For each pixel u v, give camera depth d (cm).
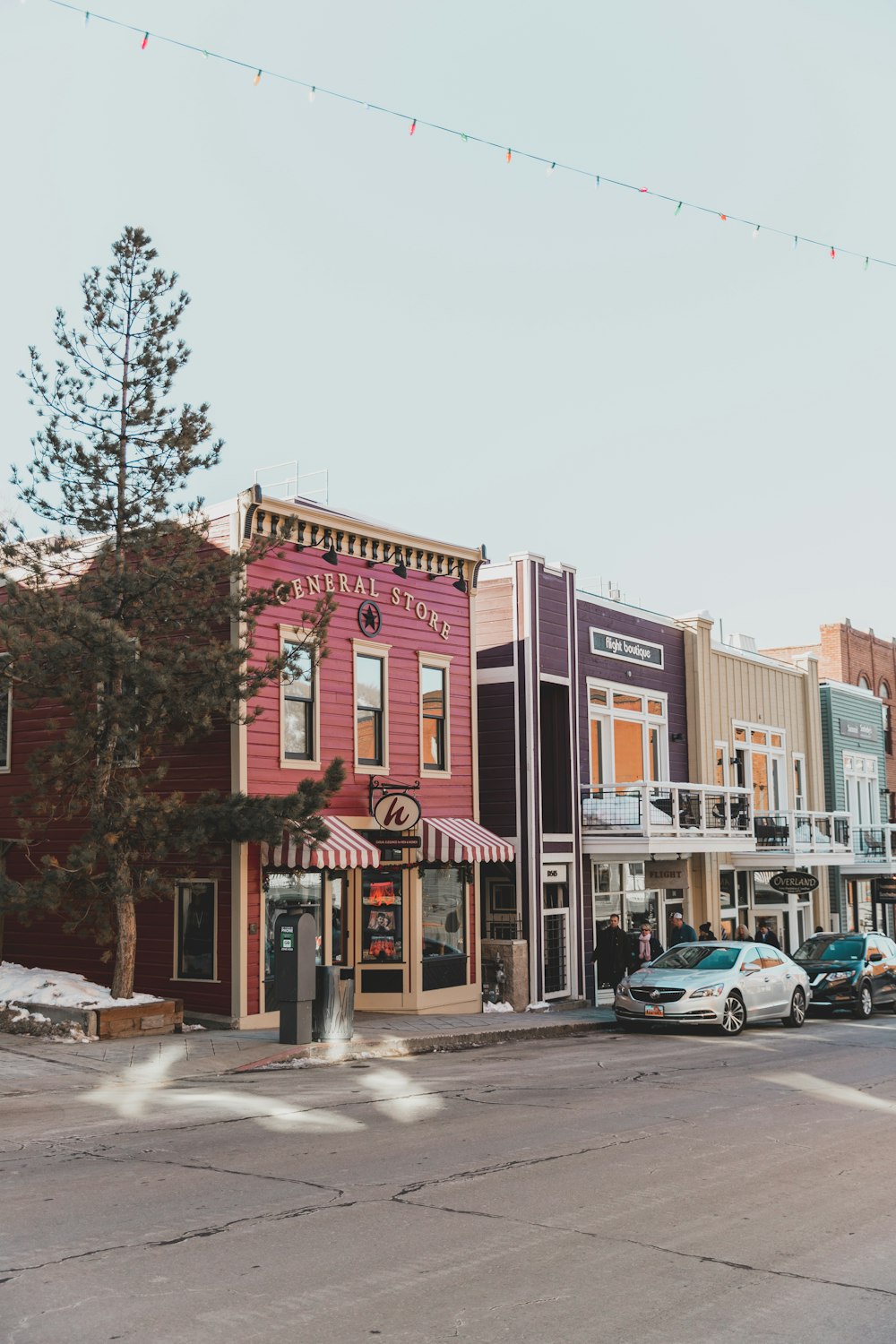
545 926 2553
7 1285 663
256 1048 1669
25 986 1878
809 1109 1276
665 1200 866
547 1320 616
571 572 2719
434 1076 1516
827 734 4003
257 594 1859
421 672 2319
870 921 4197
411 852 2233
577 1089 1411
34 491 1798
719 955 2239
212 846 1933
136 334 1845
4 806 2244
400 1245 743
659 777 3039
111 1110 1227
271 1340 583
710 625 3269
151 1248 731
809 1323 618
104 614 1792
